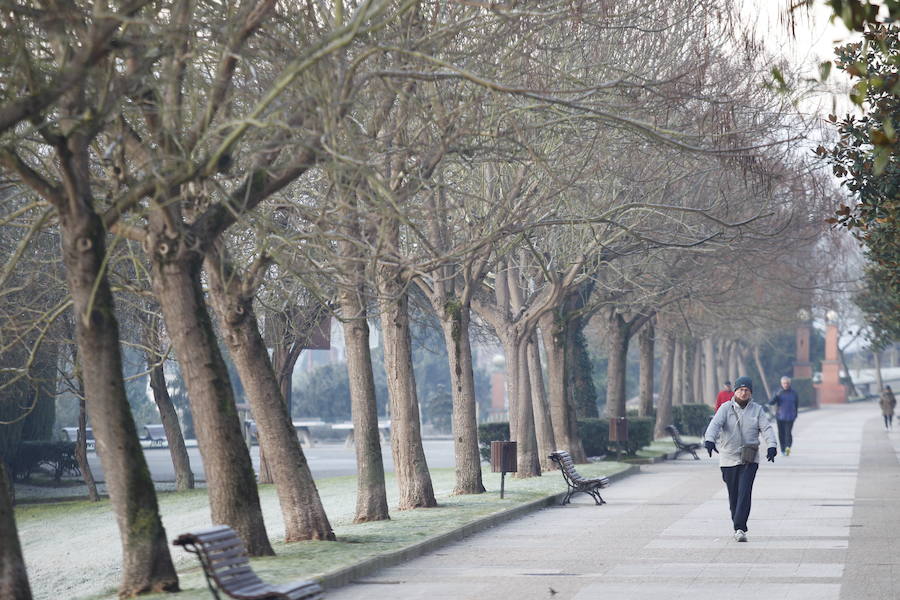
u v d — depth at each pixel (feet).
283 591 55.57
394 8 81.92
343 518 120.98
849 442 262.47
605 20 95.76
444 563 84.28
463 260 96.22
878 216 117.50
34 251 128.26
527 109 81.00
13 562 55.98
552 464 179.83
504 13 66.85
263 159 78.02
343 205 71.87
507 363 165.68
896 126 103.24
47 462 219.61
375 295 99.81
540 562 83.82
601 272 199.52
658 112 102.37
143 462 67.05
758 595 67.26
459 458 140.15
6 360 163.02
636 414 306.76
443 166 97.04
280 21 73.87
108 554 118.93
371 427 110.63
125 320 162.61
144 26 68.44
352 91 69.62
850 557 82.23
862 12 39.42
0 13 67.36
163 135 70.74
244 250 115.03
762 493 136.46
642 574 76.64
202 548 55.26
